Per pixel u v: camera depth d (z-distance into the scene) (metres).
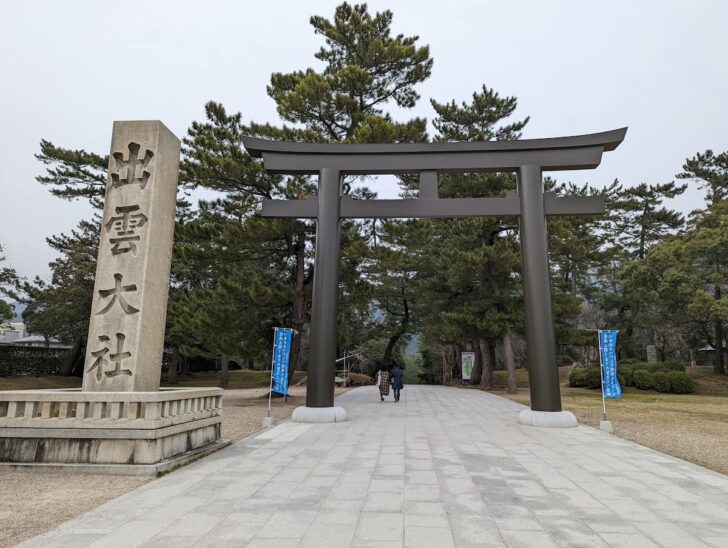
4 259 26.72
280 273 20.61
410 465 6.57
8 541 3.72
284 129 16.92
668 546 3.66
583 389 27.08
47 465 6.12
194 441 7.38
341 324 18.94
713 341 31.05
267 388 29.16
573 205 11.95
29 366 31.39
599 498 4.98
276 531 3.92
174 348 32.00
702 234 25.33
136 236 7.87
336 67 20.00
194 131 18.06
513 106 24.25
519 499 4.93
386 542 3.69
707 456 7.59
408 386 29.92
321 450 7.74
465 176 23.05
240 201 18.78
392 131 14.98
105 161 26.12
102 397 6.36
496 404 16.58
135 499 4.87
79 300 28.58
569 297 22.41
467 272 22.94
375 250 15.35
